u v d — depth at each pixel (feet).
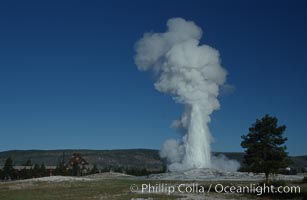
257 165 200.34
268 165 198.70
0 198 209.67
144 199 184.96
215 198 185.16
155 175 357.61
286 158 202.18
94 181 291.79
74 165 548.31
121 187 242.78
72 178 310.65
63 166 551.59
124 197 193.16
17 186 270.87
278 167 198.29
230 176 325.21
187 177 322.96
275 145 203.41
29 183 284.41
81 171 568.00
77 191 229.04
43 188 253.24
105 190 228.22
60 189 244.01
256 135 204.13
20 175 542.57
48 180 297.53
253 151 203.10
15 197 212.43
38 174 543.80
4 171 539.70
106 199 187.11
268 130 202.39
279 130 202.08
